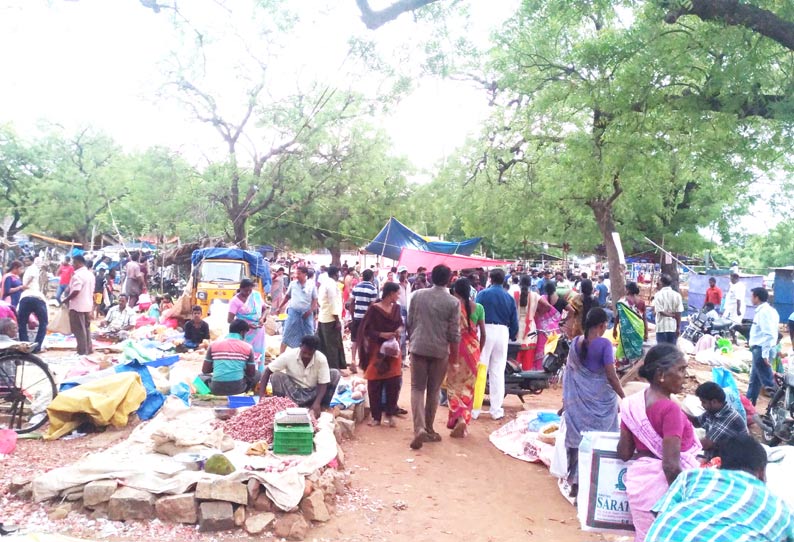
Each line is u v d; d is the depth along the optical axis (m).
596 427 5.98
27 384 7.46
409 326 7.59
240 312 9.74
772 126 9.95
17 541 4.34
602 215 19.56
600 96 10.53
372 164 30.17
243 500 5.07
